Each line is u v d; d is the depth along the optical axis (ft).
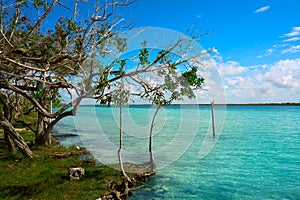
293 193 25.27
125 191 23.02
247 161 39.55
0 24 23.13
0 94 34.94
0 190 21.17
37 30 26.84
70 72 27.43
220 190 25.71
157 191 24.67
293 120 128.77
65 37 26.16
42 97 41.16
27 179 23.98
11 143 34.45
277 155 44.60
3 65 24.30
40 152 36.63
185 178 29.25
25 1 24.95
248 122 117.08
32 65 27.53
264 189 26.32
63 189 21.88
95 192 21.63
